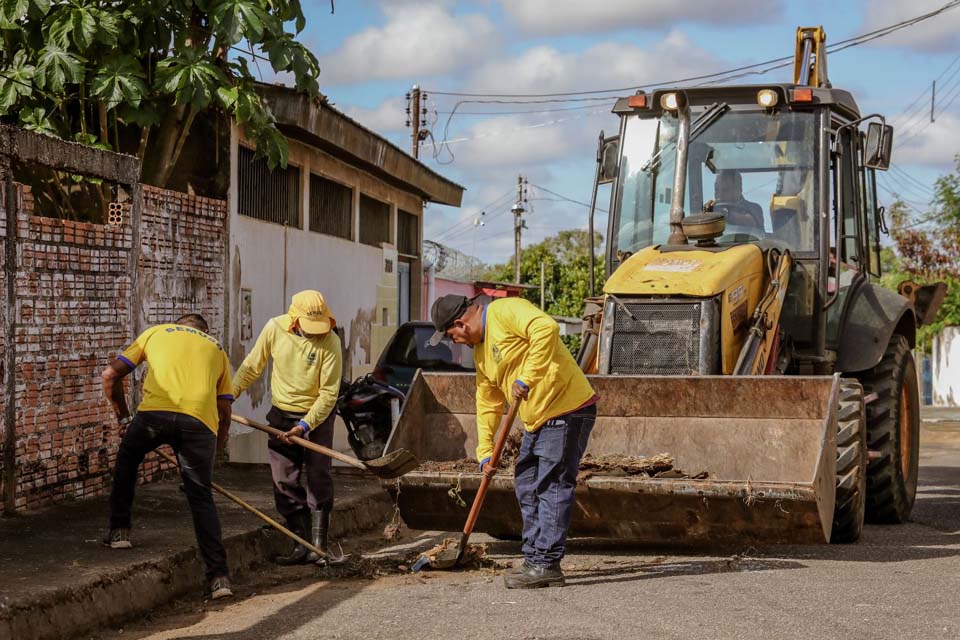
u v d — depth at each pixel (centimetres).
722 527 697
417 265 2162
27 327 797
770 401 764
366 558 761
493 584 667
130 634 583
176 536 728
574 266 5166
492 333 655
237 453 1189
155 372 664
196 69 1007
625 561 741
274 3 1062
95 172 877
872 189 1096
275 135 1089
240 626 582
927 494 1244
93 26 967
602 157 973
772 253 877
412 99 3881
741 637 523
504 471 738
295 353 757
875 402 968
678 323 801
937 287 1207
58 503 838
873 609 579
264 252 1300
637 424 790
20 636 536
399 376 1301
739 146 934
